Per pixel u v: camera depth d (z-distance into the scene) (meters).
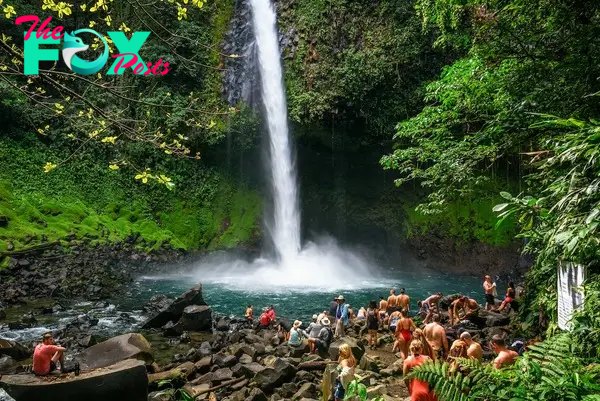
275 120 37.56
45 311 18.66
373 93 34.62
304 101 35.38
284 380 9.59
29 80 5.89
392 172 38.88
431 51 33.47
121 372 8.16
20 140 32.03
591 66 7.02
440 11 11.75
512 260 33.03
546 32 8.55
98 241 30.20
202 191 38.38
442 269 35.47
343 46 36.41
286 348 12.09
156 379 9.78
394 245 38.19
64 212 31.02
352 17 36.69
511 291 15.80
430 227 36.56
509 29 8.90
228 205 39.06
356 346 11.18
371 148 37.38
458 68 12.34
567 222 4.16
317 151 39.06
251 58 39.19
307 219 40.78
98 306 20.20
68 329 15.94
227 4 39.88
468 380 3.60
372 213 39.62
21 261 24.31
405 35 33.53
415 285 30.03
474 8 10.44
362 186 40.25
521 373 3.51
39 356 8.28
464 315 14.52
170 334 15.55
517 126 8.48
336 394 7.20
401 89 34.47
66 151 33.75
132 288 25.62
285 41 38.47
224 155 39.28
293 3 39.28
